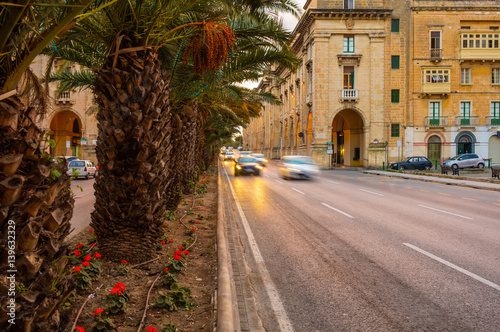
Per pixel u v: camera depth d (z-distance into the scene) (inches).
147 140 220.1
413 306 188.2
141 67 220.5
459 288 211.2
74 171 113.5
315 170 1031.0
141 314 164.2
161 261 239.6
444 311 181.6
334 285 219.5
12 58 107.2
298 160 1052.5
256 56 404.2
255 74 509.4
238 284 219.1
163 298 173.2
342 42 1620.3
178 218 409.7
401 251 291.4
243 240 331.3
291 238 339.0
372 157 1619.1
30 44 111.3
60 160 104.7
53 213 97.9
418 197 647.8
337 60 1619.1
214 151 2148.1
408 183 957.2
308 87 1790.1
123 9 211.0
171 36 311.1
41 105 114.5
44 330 94.7
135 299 179.8
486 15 1626.5
